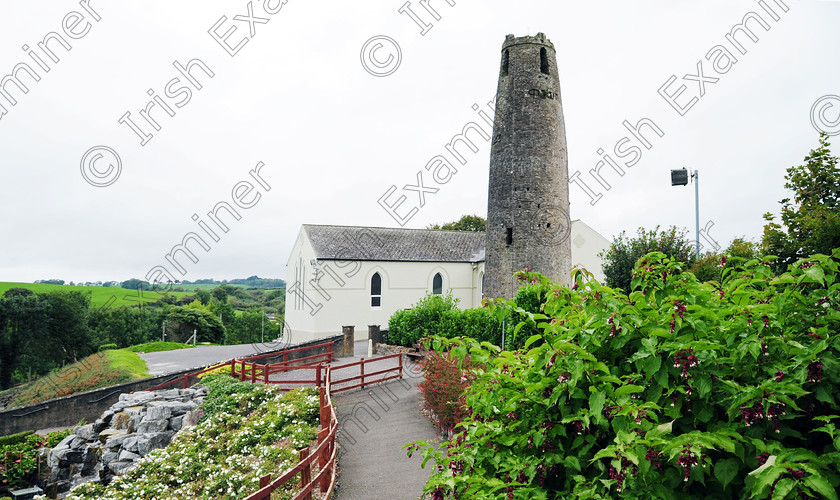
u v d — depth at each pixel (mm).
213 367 24219
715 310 3955
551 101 29156
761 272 4414
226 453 14430
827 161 13930
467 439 4484
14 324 45094
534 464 3904
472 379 5062
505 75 29953
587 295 4223
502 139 29469
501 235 29047
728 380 3527
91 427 18875
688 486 3453
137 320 57438
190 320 59094
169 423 17938
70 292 51625
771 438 3430
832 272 3855
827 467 3104
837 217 12289
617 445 3363
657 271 4109
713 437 3133
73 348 49500
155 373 29016
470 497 3906
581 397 3820
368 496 10367
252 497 7117
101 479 16234
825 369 3402
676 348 3537
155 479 13156
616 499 3525
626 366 3939
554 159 28969
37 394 27562
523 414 4184
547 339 4387
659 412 3723
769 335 3623
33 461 18547
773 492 2848
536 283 5137
